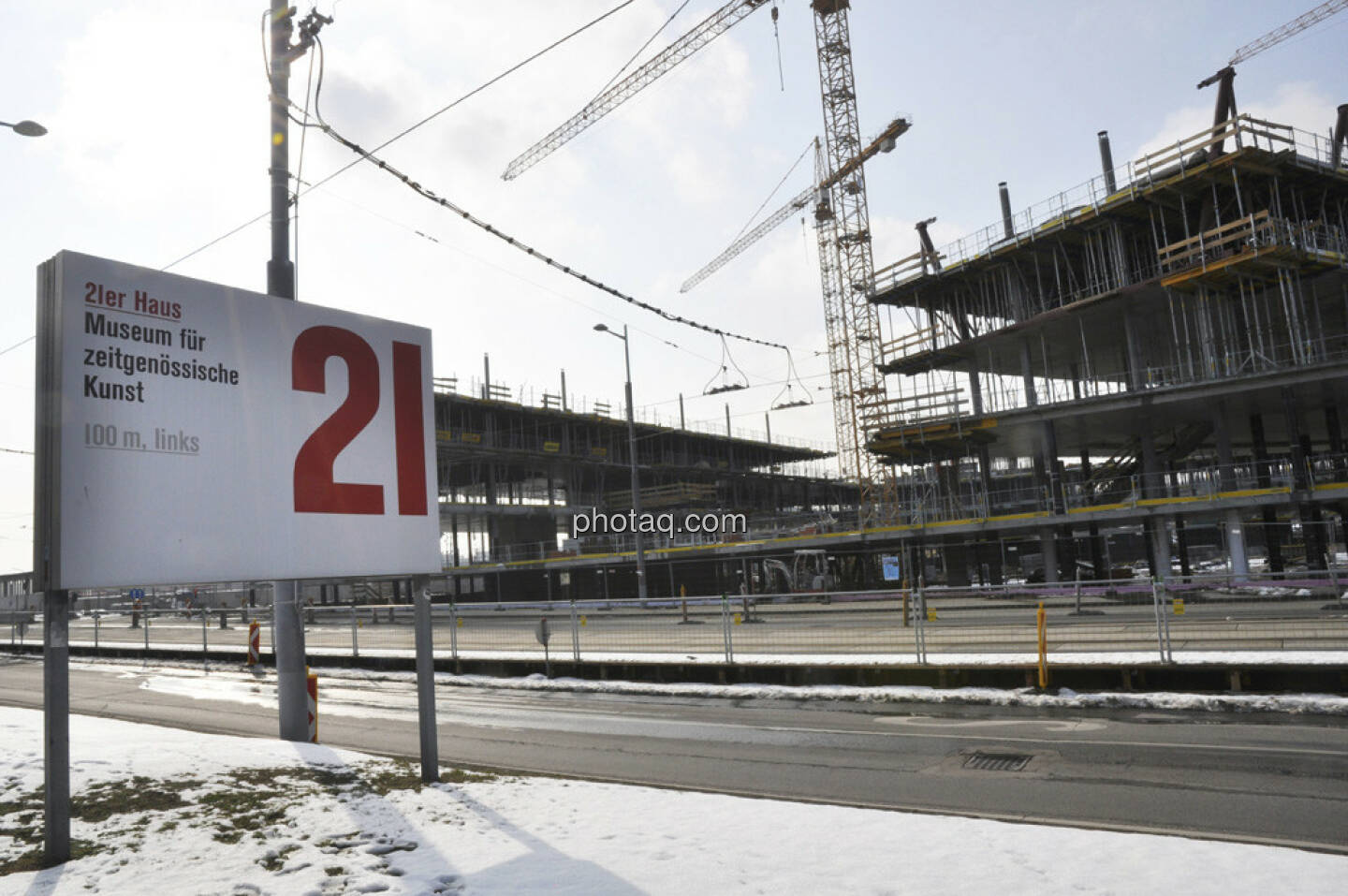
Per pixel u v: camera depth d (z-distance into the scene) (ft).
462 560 253.03
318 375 27.02
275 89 38.40
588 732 40.50
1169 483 157.99
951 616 68.23
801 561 149.18
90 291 21.71
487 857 18.37
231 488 24.34
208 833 20.24
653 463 278.05
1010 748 32.68
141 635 128.06
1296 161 123.95
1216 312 134.72
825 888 16.11
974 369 176.45
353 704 54.08
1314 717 36.29
